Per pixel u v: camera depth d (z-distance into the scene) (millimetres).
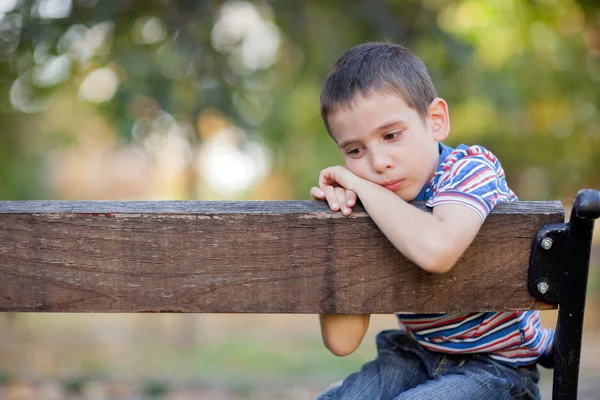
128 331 9508
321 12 7027
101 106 6922
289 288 1512
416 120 1863
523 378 1921
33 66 6699
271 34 7328
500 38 10305
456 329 1898
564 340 1521
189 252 1496
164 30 6586
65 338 8664
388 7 6734
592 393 4141
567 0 8711
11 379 4477
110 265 1502
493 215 1502
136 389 4398
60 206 1514
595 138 10719
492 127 11070
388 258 1517
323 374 5711
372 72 1843
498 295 1517
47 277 1506
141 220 1489
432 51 6879
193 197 7547
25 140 10523
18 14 6406
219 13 6633
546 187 11625
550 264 1488
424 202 1643
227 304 1511
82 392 4297
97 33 6660
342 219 1506
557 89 9797
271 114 8273
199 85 6504
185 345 8109
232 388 4605
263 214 1491
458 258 1508
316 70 7320
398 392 1940
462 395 1798
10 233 1493
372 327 10195
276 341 8680
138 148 6930
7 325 9516
